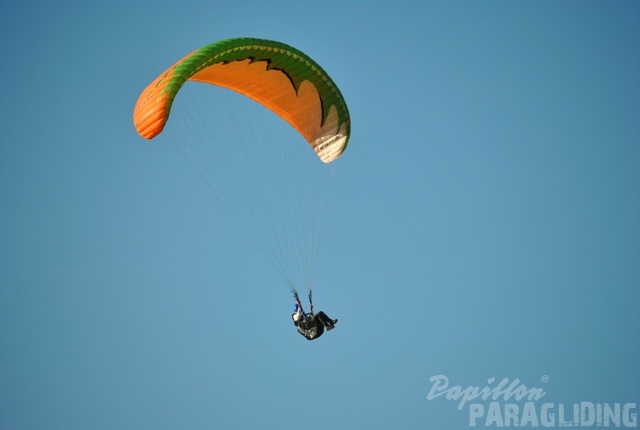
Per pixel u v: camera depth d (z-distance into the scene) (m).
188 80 78.50
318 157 87.12
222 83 81.75
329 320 79.12
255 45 77.88
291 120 86.12
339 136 86.12
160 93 72.38
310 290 81.38
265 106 85.19
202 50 75.25
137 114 74.12
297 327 80.19
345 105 85.44
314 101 84.81
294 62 81.38
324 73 83.44
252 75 81.44
